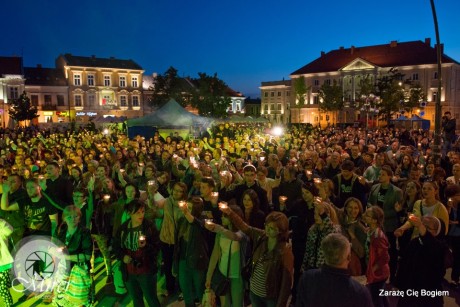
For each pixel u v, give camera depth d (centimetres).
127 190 525
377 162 795
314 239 443
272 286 370
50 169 675
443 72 5931
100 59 6222
